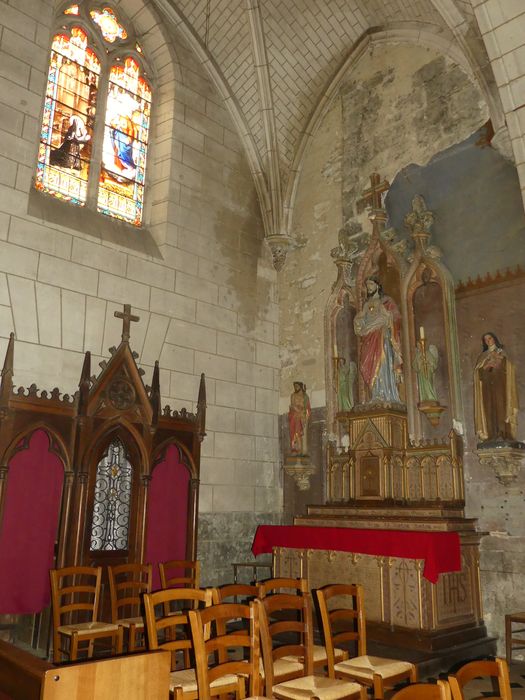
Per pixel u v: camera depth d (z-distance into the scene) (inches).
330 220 477.1
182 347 425.1
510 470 333.7
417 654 289.6
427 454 372.5
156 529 379.6
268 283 498.9
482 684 271.4
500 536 336.2
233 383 452.1
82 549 339.0
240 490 439.2
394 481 372.2
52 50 417.7
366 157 461.1
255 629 175.2
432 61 431.5
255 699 161.2
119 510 366.6
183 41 488.4
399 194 430.3
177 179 452.8
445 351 378.0
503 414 343.9
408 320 400.2
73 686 98.0
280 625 191.9
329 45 493.4
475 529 342.6
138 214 446.3
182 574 386.9
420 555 299.3
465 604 319.0
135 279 408.5
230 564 420.2
